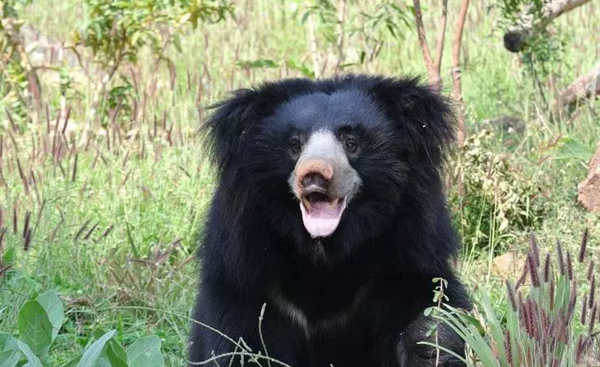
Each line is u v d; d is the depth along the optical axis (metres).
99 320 9.78
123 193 12.46
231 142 8.05
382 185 7.86
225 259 8.09
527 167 12.84
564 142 13.16
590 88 15.12
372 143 7.84
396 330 8.02
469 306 8.17
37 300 7.85
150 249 11.58
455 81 13.62
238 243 8.03
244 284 8.03
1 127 14.66
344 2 16.02
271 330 8.13
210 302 8.16
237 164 8.03
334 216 7.54
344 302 8.17
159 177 12.96
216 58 19.81
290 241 8.01
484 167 11.95
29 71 16.25
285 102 8.09
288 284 8.12
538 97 15.23
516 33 15.64
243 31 21.02
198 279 8.90
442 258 8.05
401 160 7.95
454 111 8.26
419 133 7.96
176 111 15.56
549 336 6.79
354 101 7.97
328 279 8.09
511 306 6.85
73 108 16.47
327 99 8.00
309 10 14.31
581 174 13.15
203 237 8.52
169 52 19.62
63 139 12.70
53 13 22.78
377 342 8.20
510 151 13.76
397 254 7.98
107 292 10.38
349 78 8.33
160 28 17.42
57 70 16.59
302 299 8.16
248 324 8.05
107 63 16.33
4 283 10.15
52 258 10.80
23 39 17.39
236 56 17.34
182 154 13.55
